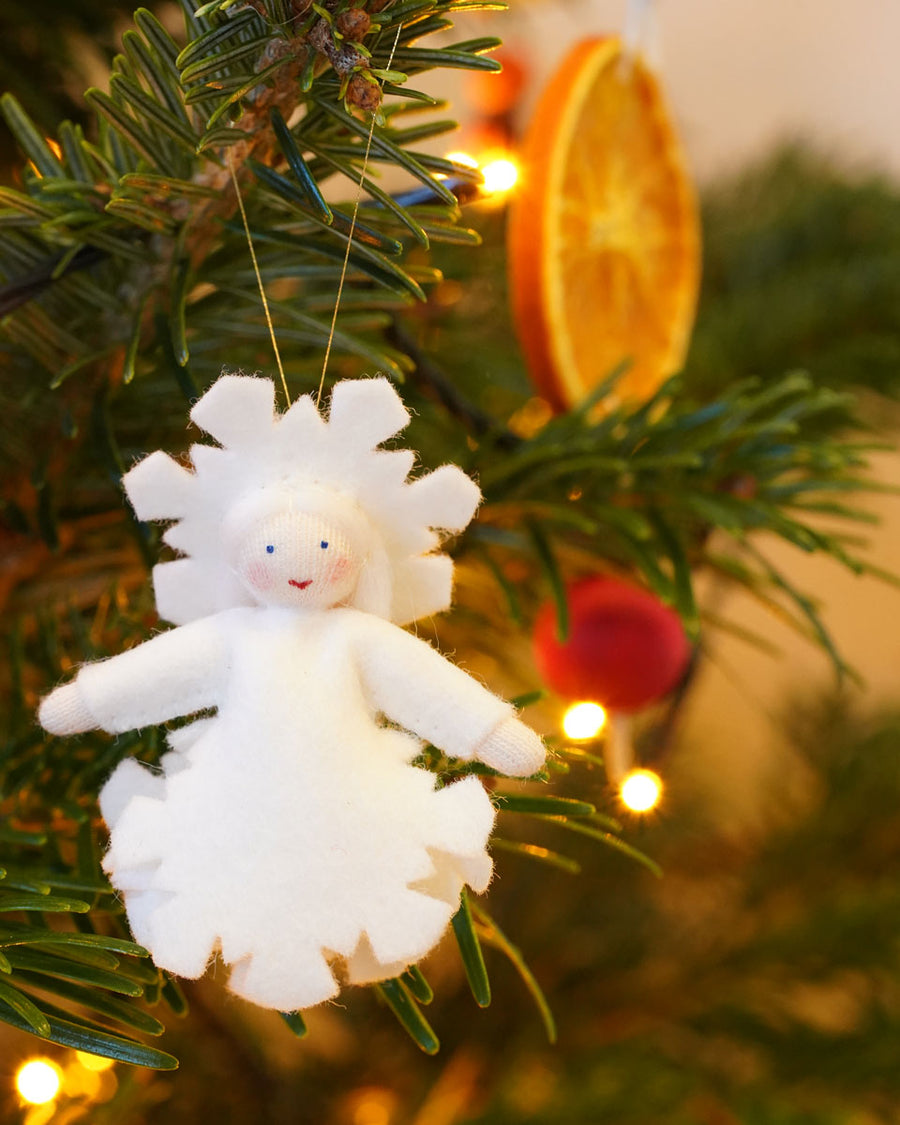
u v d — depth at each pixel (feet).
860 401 2.14
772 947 1.94
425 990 1.14
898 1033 1.80
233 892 1.08
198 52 1.10
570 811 1.15
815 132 2.69
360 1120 1.70
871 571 1.42
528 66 1.94
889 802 2.13
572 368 1.50
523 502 1.40
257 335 1.30
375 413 1.14
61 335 1.29
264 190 1.20
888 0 2.73
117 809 1.13
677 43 2.88
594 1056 1.77
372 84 1.09
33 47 1.53
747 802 2.55
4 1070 1.44
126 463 1.35
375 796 1.10
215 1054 1.66
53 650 1.33
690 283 1.75
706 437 1.40
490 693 1.13
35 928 1.11
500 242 1.92
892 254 2.29
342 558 1.12
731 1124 1.70
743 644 2.80
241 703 1.11
